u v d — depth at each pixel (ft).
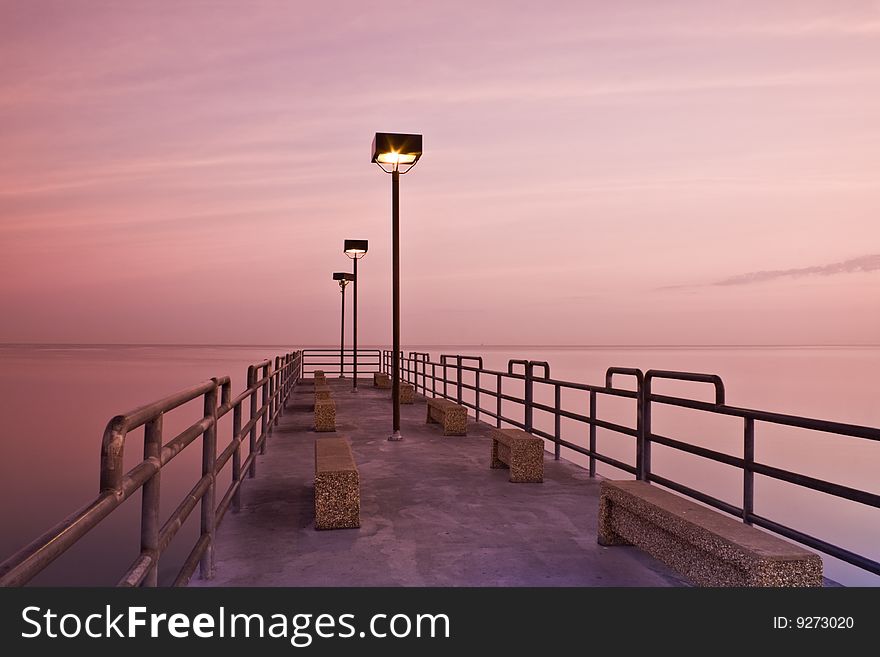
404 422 37.22
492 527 15.84
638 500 12.43
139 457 71.05
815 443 91.35
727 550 9.52
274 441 29.81
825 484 11.41
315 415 32.96
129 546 44.57
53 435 97.50
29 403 150.51
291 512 17.34
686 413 132.16
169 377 246.88
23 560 4.57
